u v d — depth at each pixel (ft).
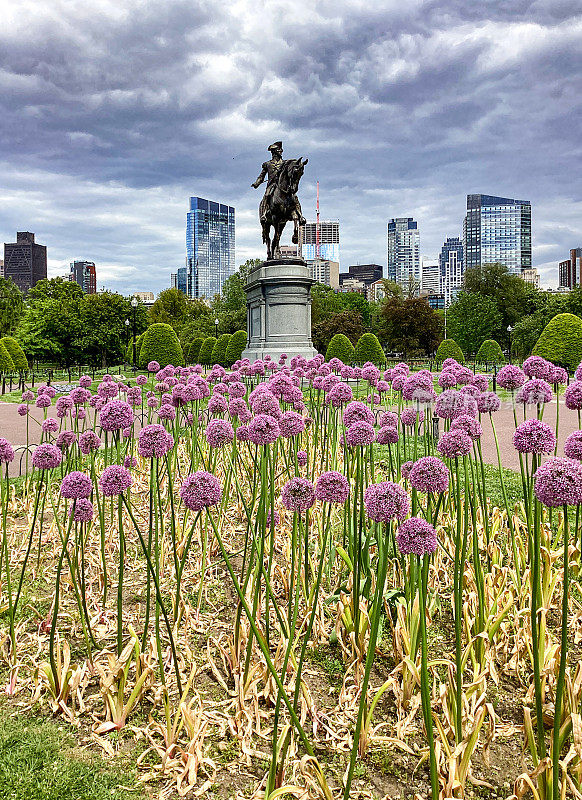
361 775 8.54
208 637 11.92
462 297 207.41
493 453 33.81
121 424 11.84
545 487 7.25
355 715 9.71
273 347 73.36
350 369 22.41
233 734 9.30
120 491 10.03
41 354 166.71
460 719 8.02
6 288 229.86
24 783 8.32
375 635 7.00
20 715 9.96
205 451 24.31
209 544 16.58
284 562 15.38
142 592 14.37
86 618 10.87
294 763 8.45
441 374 17.76
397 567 12.36
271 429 9.98
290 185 76.07
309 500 9.04
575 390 12.81
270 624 11.87
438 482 8.21
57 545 17.38
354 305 265.13
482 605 10.72
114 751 9.09
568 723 7.61
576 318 74.28
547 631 12.12
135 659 10.21
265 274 75.05
